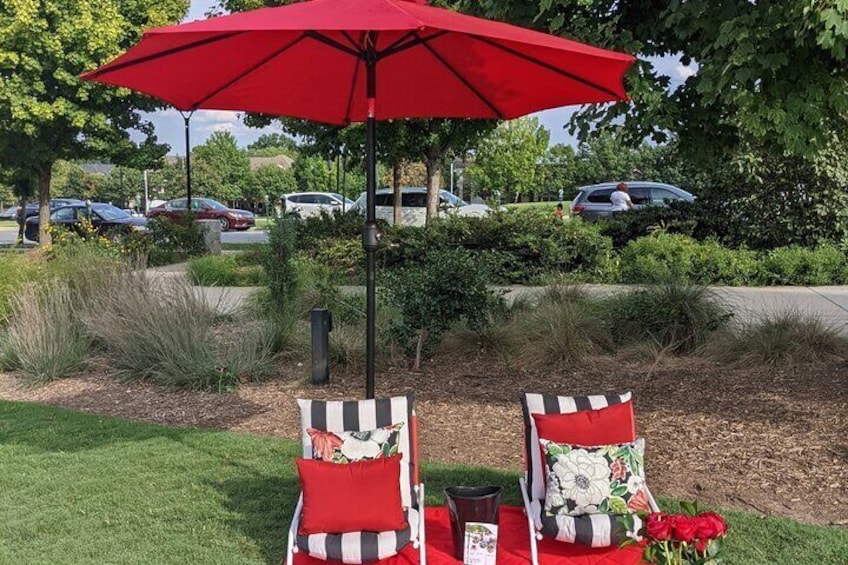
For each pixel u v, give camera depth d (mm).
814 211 13984
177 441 5516
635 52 5602
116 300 8250
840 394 6156
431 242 14109
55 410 6484
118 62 3574
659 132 6402
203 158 66125
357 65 4609
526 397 3951
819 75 5367
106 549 3777
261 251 11477
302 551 3398
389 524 3371
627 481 3543
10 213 61969
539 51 3787
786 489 4371
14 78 19594
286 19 2947
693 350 7801
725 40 4945
